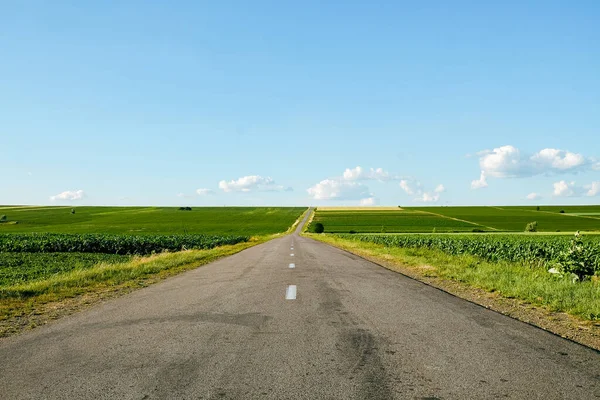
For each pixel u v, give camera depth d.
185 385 4.41
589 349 5.64
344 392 4.20
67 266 23.73
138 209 172.88
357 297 9.88
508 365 4.99
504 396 4.10
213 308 8.65
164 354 5.49
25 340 6.35
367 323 7.20
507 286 11.00
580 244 12.92
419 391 4.22
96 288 12.11
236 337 6.31
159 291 11.33
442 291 10.78
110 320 7.66
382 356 5.35
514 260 21.91
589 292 9.71
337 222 127.00
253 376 4.66
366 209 180.25
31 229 101.50
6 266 23.83
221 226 115.81
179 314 8.08
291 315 7.89
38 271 21.33
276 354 5.45
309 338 6.23
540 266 18.11
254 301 9.44
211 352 5.55
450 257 21.22
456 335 6.38
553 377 4.59
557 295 9.46
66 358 5.37
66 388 4.36
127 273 15.38
